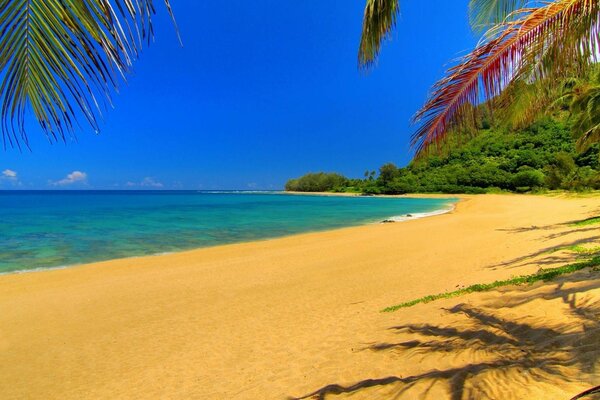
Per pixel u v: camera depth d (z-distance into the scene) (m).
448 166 83.50
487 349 3.78
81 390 4.68
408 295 7.67
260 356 5.08
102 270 12.24
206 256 14.52
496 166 71.12
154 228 24.62
